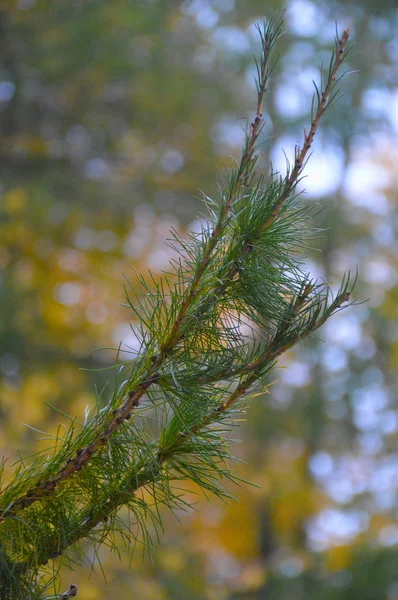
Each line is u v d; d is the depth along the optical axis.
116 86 7.06
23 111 7.07
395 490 8.39
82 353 6.84
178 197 7.31
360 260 9.67
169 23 7.46
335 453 9.31
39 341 6.73
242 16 7.95
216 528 8.16
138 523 1.08
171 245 1.07
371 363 9.59
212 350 1.08
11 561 1.05
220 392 1.10
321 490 8.92
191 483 6.93
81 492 1.08
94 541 1.08
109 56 6.62
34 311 6.73
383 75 8.15
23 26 6.59
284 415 8.79
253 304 1.08
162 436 1.10
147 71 6.95
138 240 7.23
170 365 1.06
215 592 7.57
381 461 9.15
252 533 8.41
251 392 1.11
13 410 5.62
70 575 4.99
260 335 1.11
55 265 7.04
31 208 6.63
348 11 7.37
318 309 1.09
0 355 6.63
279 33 0.95
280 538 8.70
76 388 6.43
